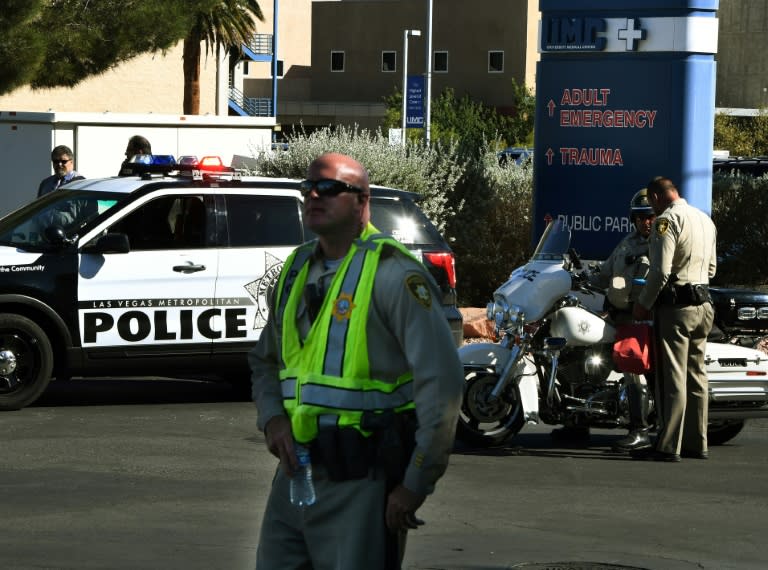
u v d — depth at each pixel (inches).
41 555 573.0
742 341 887.1
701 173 1280.8
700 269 812.6
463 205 1585.9
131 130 1910.7
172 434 879.1
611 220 1300.4
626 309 835.4
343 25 6752.0
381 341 356.2
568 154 1316.4
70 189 1021.2
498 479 761.6
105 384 1112.8
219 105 4842.5
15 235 989.8
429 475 348.5
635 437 836.6
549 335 836.0
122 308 969.5
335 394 354.6
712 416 872.3
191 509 665.6
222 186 1005.8
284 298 370.6
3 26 1665.8
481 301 1616.6
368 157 1541.6
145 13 1804.9
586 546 609.6
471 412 836.0
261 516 652.7
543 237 848.9
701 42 1263.5
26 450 814.5
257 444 848.9
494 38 6318.9
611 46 1279.5
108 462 782.5
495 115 5625.0
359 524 353.7
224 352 994.7
